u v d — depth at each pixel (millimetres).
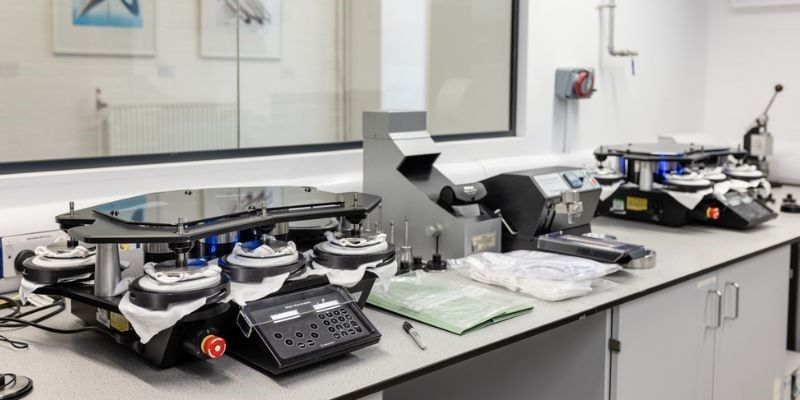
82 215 1587
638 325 2135
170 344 1443
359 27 3508
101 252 1475
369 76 3574
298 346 1463
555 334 2186
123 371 1468
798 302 3268
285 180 2488
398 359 1560
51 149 2787
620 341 2074
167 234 1378
